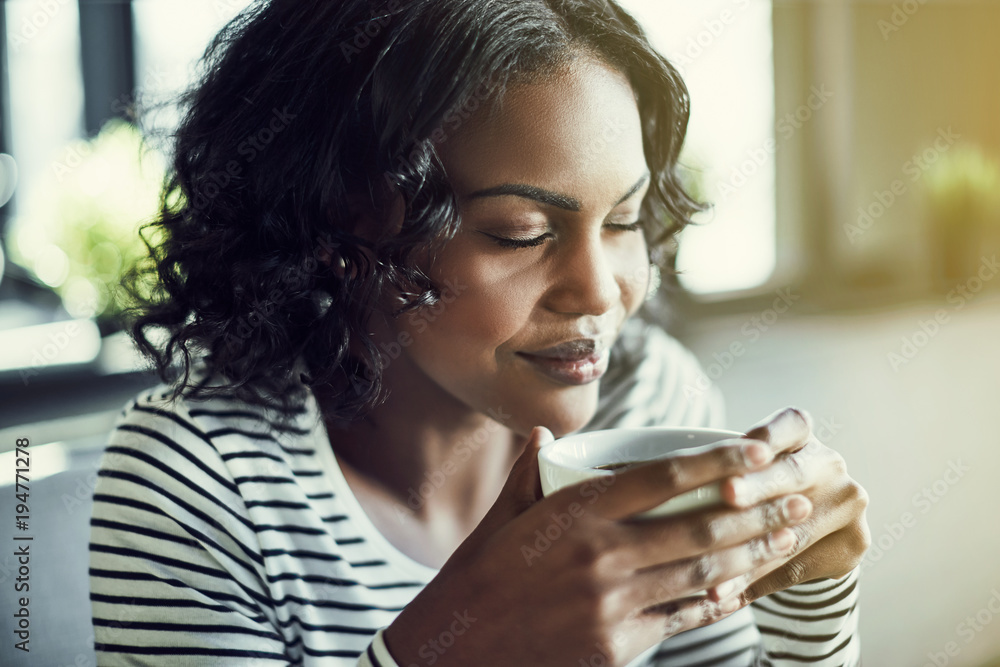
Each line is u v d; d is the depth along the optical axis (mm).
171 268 774
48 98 2545
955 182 4316
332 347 682
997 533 1679
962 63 4422
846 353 3189
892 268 4402
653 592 472
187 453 680
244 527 673
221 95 748
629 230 652
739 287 3979
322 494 702
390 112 589
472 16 571
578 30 599
